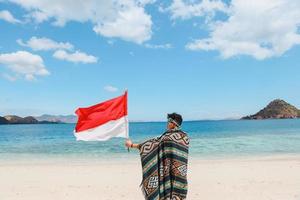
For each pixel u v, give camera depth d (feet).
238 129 301.02
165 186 20.59
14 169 53.57
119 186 38.75
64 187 38.37
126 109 23.67
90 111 23.57
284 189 35.73
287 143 116.26
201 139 149.38
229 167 52.75
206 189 36.35
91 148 105.50
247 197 32.50
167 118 21.58
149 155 21.30
